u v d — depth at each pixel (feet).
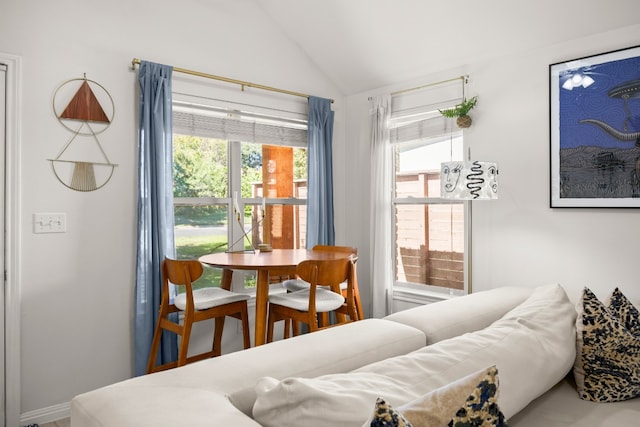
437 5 9.98
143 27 9.91
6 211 8.21
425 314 6.72
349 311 9.03
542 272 9.71
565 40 9.29
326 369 4.67
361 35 11.68
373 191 12.89
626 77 8.49
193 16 10.72
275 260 9.32
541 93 9.68
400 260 13.00
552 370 5.10
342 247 11.37
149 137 9.63
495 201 10.50
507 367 4.58
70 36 8.93
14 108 8.25
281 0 11.54
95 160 9.22
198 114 10.96
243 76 11.63
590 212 8.99
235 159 11.73
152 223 9.70
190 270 8.70
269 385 3.76
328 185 13.16
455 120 11.34
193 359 9.86
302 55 12.94
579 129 9.07
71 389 8.93
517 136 10.08
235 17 11.49
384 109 12.70
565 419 4.92
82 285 9.06
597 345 5.53
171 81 10.02
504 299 7.90
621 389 5.36
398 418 2.62
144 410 3.53
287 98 12.57
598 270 8.89
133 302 9.70
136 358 9.48
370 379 3.87
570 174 9.21
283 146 12.70
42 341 8.61
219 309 9.23
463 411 3.02
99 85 9.27
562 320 5.91
